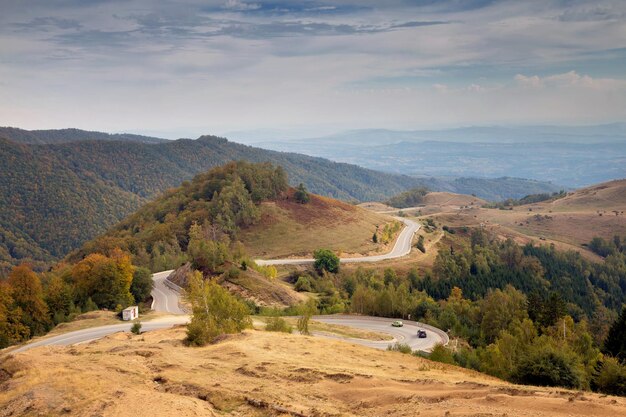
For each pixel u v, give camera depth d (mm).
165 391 24938
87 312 82750
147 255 136875
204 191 191375
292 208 185875
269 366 30250
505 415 19344
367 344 67938
